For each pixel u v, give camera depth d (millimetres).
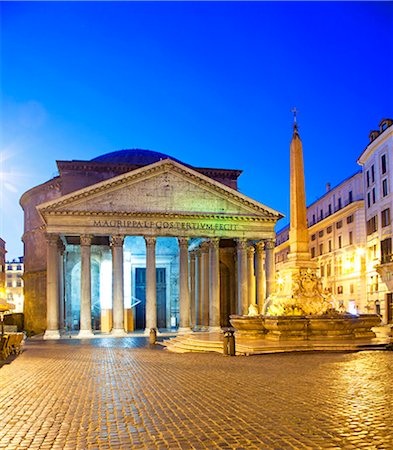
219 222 51688
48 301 48625
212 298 51281
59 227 48812
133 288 62375
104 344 38219
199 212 50812
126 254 61656
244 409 11086
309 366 17891
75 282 61844
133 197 50312
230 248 64812
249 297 55781
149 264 49969
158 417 10742
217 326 50969
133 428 9883
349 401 11633
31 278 67188
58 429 10055
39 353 30109
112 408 11922
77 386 15734
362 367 17359
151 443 8781
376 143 53281
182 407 11672
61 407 12305
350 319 25312
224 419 10250
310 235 82688
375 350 22938
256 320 26719
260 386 13992
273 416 10305
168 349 30891
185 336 33312
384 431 9016
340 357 20500
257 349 22656
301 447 8164
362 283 61156
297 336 25203
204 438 8914
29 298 67750
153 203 50500
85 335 48094
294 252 28094
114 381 16578
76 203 49281
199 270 59938
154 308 49875
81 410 11836
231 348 23094
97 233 49219
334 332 25234
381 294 53812
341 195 69625
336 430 9109
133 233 49875
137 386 15211
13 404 12922
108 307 57781
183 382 15531
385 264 50031
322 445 8227
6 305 29031
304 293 27406
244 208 52344
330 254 72438
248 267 56250
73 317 61719
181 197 51125
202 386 14516
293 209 28359
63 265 55781
